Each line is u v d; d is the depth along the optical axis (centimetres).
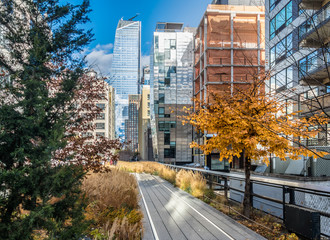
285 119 818
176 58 7631
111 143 912
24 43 504
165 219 789
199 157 4950
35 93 440
